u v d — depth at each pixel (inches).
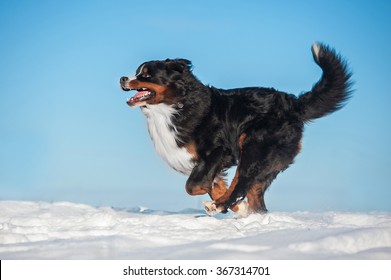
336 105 350.0
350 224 277.9
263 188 352.8
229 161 348.8
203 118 346.9
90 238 229.9
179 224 281.7
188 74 350.6
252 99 348.8
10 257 193.9
